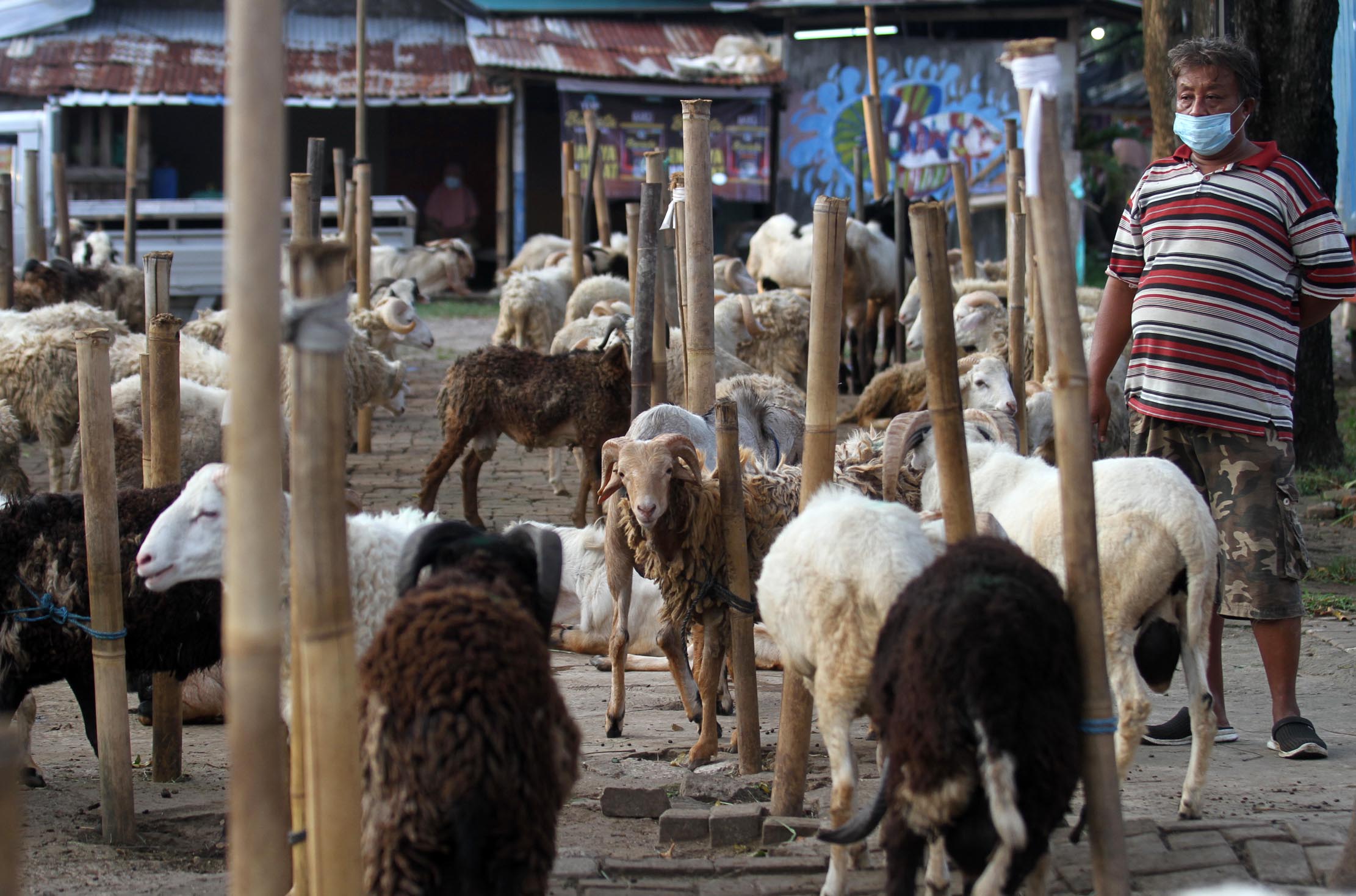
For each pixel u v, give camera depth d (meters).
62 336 9.40
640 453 5.04
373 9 26.38
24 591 4.54
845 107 25.61
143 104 23.48
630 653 7.21
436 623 2.99
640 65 24.72
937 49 25.30
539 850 2.96
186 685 6.01
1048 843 3.09
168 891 3.80
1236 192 4.84
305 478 2.65
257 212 2.30
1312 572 8.39
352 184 16.38
